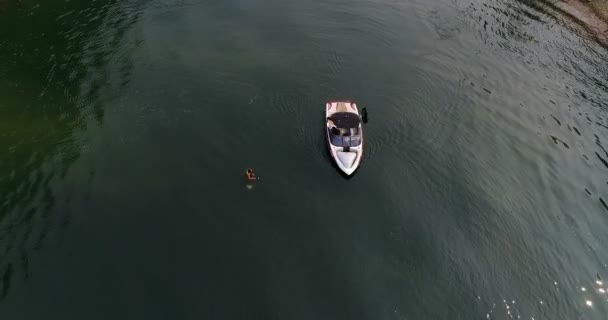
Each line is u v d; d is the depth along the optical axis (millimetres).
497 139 42438
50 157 37281
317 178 36969
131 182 35594
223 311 27969
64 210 33031
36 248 30422
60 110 42281
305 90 46812
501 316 28844
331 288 29656
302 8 61688
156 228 32344
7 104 42500
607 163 41062
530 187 37781
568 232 34219
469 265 31469
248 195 35156
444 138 41906
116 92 44844
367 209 34750
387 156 39406
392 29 58500
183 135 40406
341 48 54094
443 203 35719
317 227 33219
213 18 58156
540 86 50375
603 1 65750
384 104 45594
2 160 36625
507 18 62625
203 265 30266
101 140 39312
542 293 30125
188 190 35281
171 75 47500
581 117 46375
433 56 53875
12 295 27797
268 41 54375
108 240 31281
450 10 63656
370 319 28266
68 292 28188
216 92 45625
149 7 59500
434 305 29141
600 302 29859
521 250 32656
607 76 52719
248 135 40812
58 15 56375
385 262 31328
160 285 28969
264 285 29469
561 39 58719
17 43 51062
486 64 53188
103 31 53969
